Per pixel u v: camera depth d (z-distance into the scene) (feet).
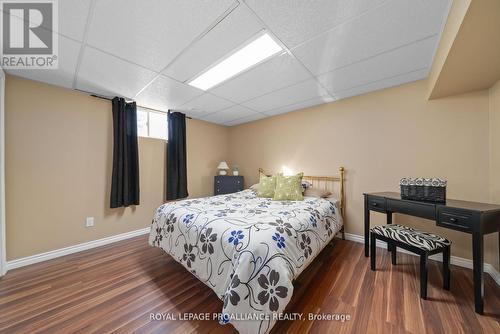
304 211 6.60
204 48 5.54
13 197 6.79
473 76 5.56
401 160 7.87
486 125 6.29
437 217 5.33
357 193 9.00
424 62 6.25
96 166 8.66
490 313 4.49
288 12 4.31
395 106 8.01
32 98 7.18
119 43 5.28
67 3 3.99
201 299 5.15
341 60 6.17
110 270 6.61
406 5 4.11
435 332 4.04
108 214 9.02
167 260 7.34
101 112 8.80
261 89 8.32
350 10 4.25
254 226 4.96
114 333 4.07
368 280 5.90
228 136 14.97
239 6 4.15
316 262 7.06
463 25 3.65
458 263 6.71
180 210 6.69
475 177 6.45
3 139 6.40
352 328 4.15
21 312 4.65
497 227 4.89
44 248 7.37
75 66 6.37
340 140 9.49
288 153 11.51
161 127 11.37
